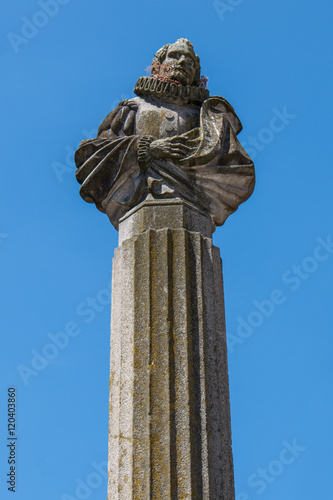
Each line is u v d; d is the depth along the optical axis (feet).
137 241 31.14
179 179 33.09
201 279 30.42
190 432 27.48
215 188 33.71
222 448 27.99
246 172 33.78
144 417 27.76
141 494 26.68
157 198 32.71
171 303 29.50
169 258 30.42
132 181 33.81
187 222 32.04
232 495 27.86
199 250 30.99
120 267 31.60
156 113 34.63
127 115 34.88
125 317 30.07
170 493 26.40
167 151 33.22
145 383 28.25
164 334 28.91
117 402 29.07
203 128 34.12
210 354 29.30
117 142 34.06
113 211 34.27
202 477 27.04
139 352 28.89
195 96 35.53
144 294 29.89
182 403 27.86
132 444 27.48
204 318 29.73
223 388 29.22
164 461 26.91
